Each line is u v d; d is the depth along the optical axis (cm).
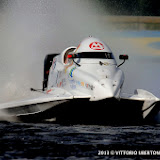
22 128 4166
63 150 3309
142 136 3822
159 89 6581
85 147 3403
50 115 4597
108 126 4378
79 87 4556
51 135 3806
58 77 5041
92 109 4506
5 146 3409
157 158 3173
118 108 4603
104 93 4309
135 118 4825
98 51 4738
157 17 10350
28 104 4575
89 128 4203
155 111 4725
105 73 4525
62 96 4412
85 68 4634
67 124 4484
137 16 10288
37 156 3161
